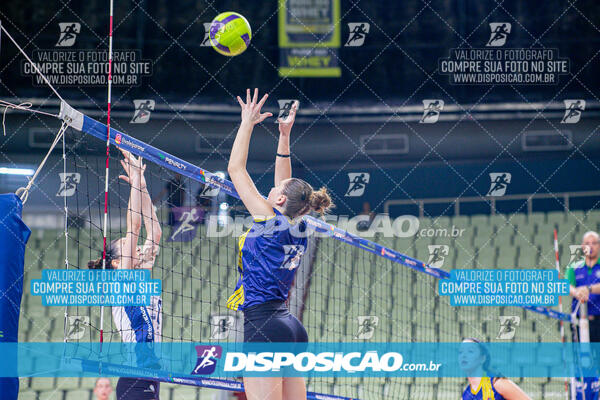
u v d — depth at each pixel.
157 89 14.88
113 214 12.39
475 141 14.80
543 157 14.62
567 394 5.39
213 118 14.85
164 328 9.27
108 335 8.30
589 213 13.66
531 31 15.57
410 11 15.90
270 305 2.96
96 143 11.80
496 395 3.54
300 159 15.01
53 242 12.43
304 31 15.40
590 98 14.71
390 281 11.55
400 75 15.49
